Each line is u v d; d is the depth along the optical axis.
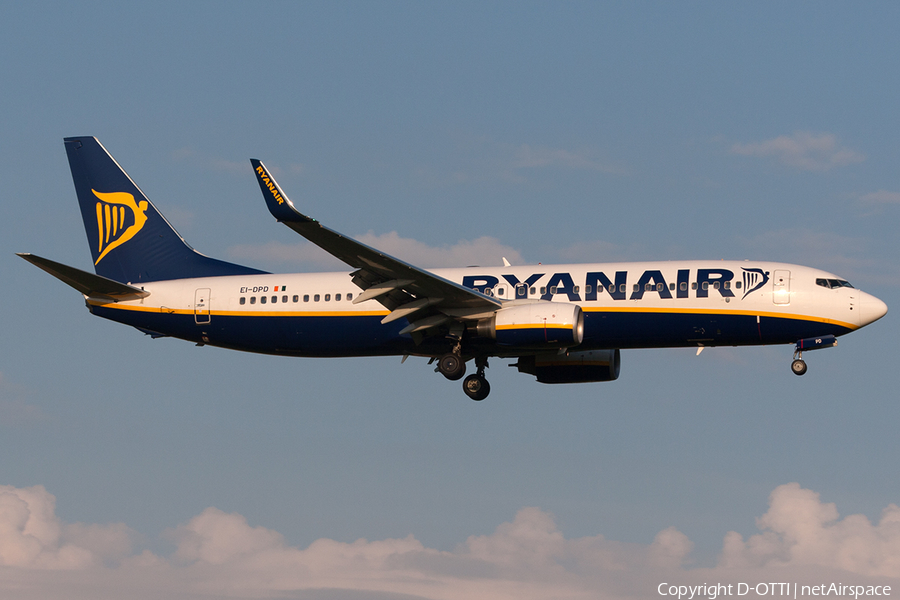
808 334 118.50
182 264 138.88
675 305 119.88
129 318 134.75
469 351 127.69
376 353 129.62
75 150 143.25
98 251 141.50
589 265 125.25
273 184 103.56
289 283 131.12
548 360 135.38
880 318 117.81
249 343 131.88
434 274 122.31
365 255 111.88
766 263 122.25
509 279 125.38
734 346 122.44
